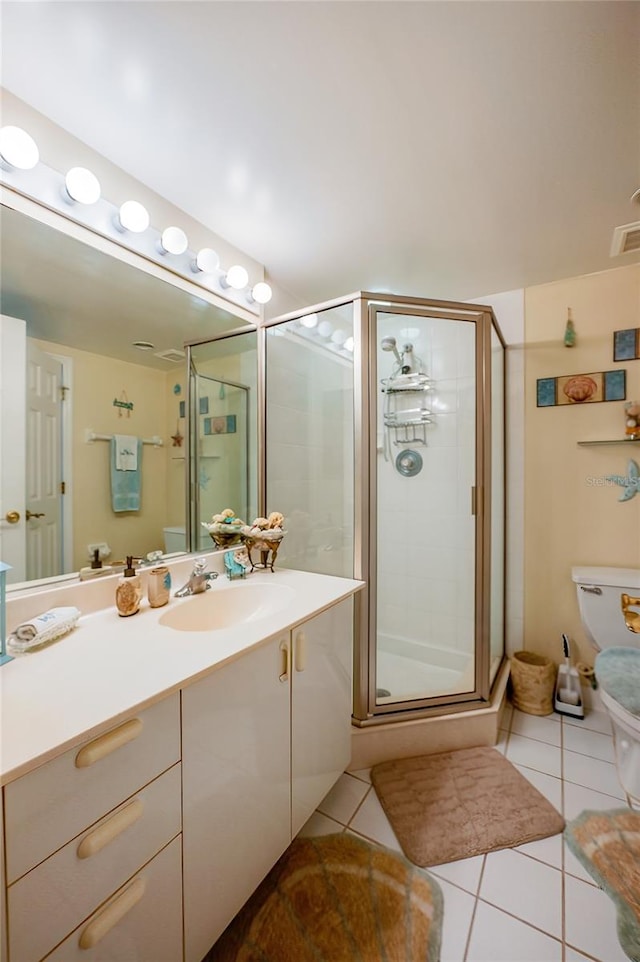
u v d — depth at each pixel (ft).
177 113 3.41
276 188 4.42
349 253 5.82
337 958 3.03
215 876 2.82
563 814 4.37
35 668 2.62
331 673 4.39
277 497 6.15
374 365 5.41
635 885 3.58
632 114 3.47
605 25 2.76
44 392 3.63
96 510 4.06
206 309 5.26
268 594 4.78
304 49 2.91
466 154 3.95
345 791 4.80
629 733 4.56
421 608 7.16
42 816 1.86
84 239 3.80
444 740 5.47
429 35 2.82
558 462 6.91
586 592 6.28
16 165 3.14
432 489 7.11
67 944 1.94
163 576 3.99
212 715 2.79
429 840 4.02
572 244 5.65
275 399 6.12
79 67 3.00
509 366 7.22
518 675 6.56
